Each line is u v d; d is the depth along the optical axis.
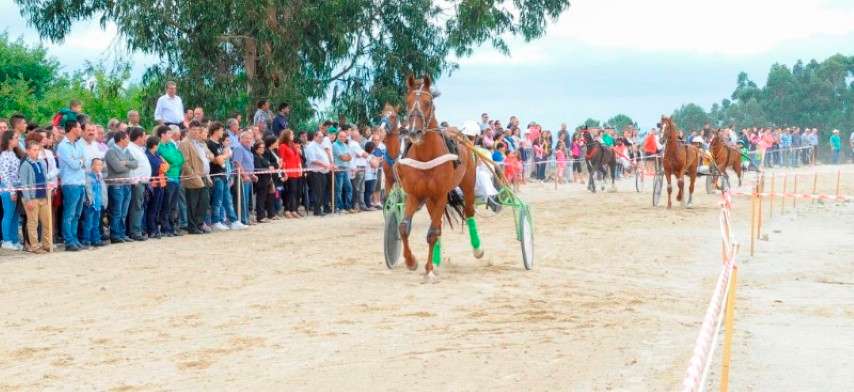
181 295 11.55
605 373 7.97
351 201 24.50
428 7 35.16
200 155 18.50
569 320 10.16
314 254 15.52
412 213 12.66
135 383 7.65
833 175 46.41
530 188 35.19
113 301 11.18
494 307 10.84
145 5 30.34
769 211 25.64
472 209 13.72
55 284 12.38
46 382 7.70
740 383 7.79
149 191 17.61
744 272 14.18
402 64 34.94
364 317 10.22
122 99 51.31
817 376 8.05
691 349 8.87
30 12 32.59
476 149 13.27
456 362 8.30
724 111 88.12
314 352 8.65
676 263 15.02
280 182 22.16
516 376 7.87
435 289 12.02
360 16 34.53
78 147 16.02
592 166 33.53
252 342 9.04
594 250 16.42
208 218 19.28
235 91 31.53
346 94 35.00
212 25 30.80
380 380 7.74
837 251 16.81
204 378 7.79
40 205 15.49
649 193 33.12
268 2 30.48
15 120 15.82
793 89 85.62
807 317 10.69
